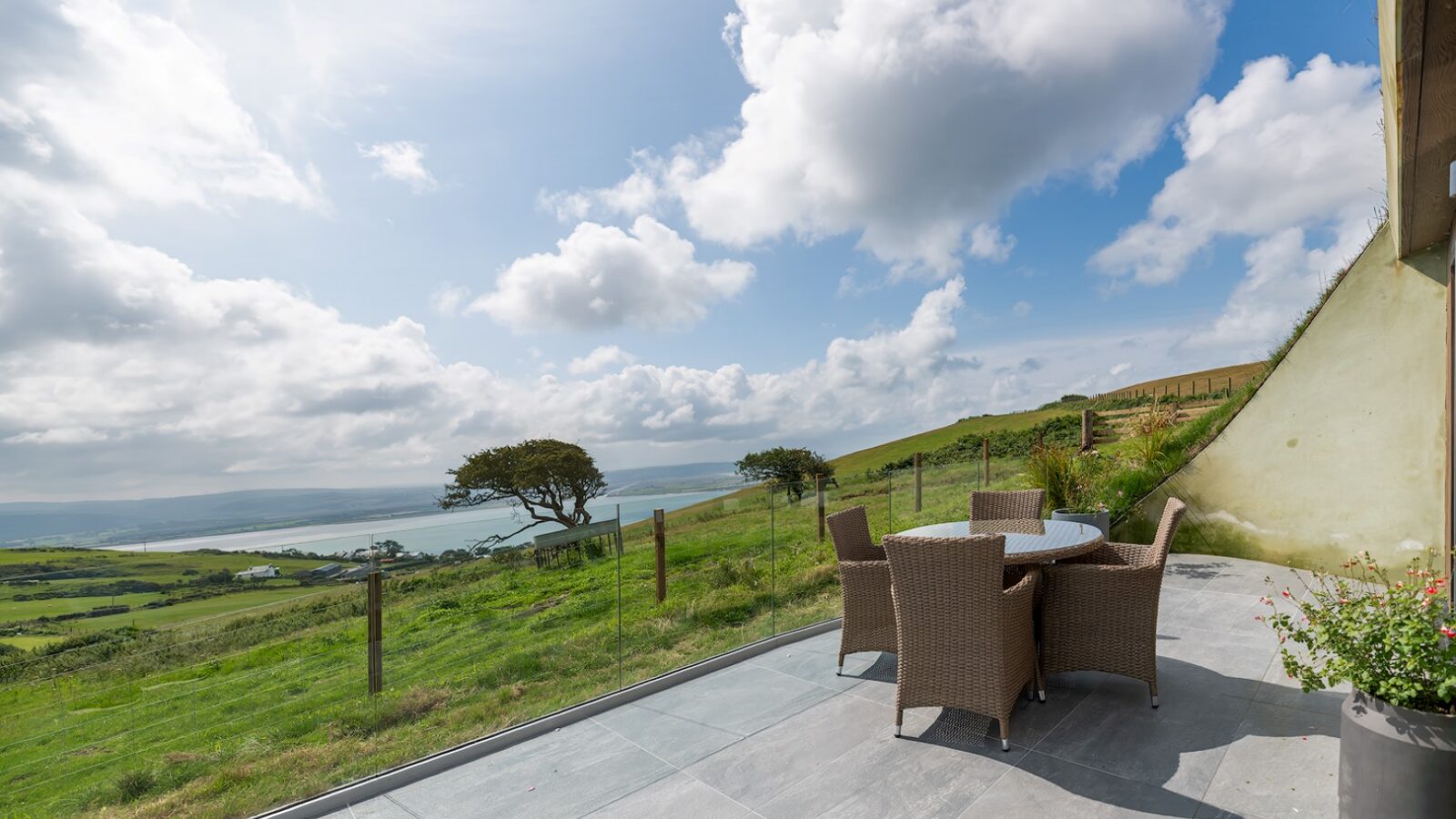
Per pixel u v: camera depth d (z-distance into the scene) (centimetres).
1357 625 233
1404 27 205
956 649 329
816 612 602
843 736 347
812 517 760
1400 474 600
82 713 367
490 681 450
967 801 277
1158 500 780
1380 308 619
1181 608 553
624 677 457
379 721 397
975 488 1135
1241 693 377
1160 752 312
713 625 593
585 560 542
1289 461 679
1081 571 379
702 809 284
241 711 387
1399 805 210
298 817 295
